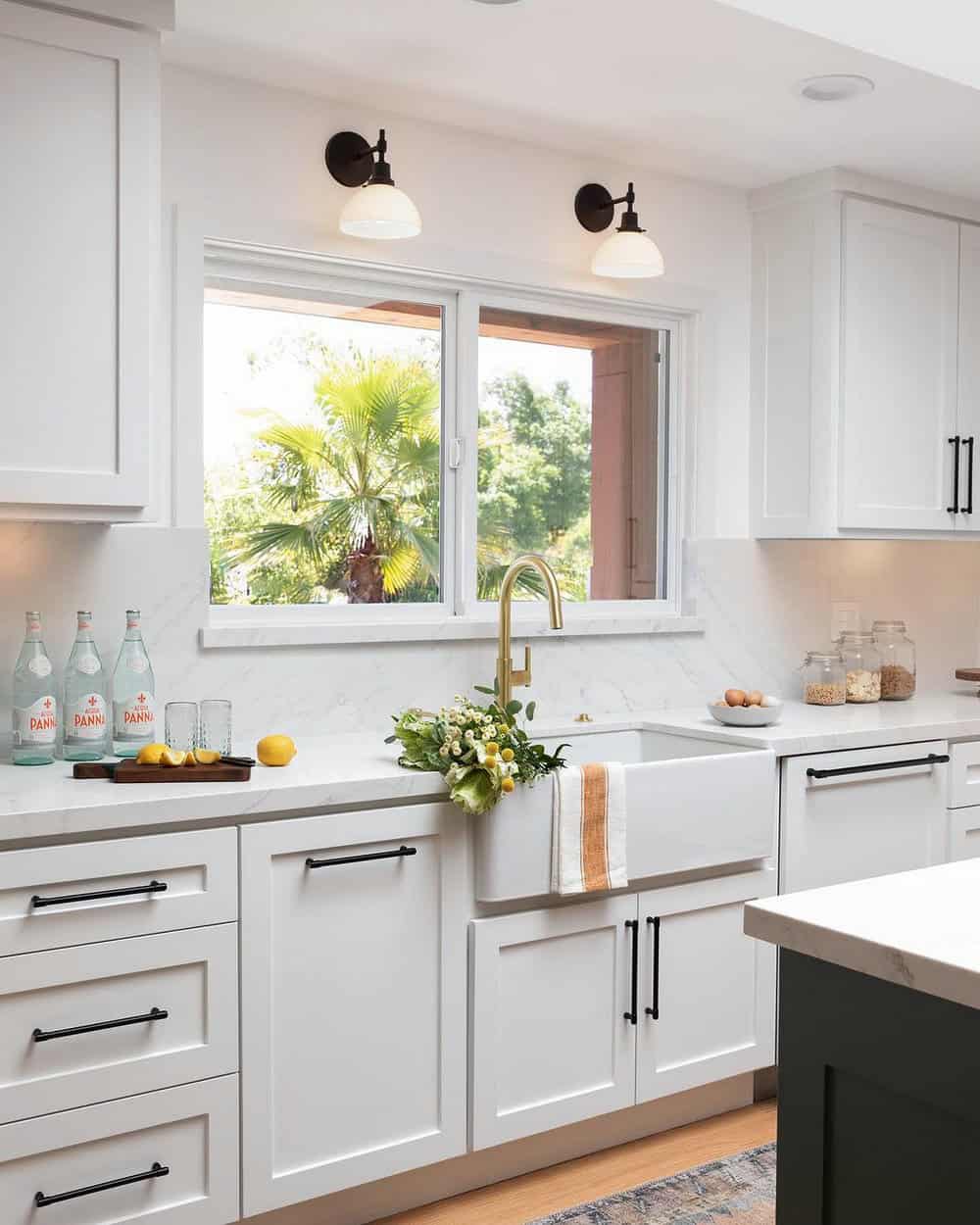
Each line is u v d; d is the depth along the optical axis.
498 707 2.65
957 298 3.63
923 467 3.57
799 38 2.53
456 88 2.80
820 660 3.55
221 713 2.47
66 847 2.01
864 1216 1.34
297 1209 2.35
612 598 3.47
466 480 3.16
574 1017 2.59
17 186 2.12
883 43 2.62
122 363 2.23
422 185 3.00
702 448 3.52
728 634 3.58
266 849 2.20
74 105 2.17
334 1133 2.31
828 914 1.38
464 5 2.38
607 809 2.52
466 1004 2.46
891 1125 1.30
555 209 3.22
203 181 2.71
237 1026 2.19
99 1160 2.08
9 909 1.97
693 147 3.20
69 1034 2.02
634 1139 2.80
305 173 2.83
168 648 2.66
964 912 1.39
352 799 2.29
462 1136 2.46
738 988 2.84
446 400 3.16
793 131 3.07
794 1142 1.41
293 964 2.25
